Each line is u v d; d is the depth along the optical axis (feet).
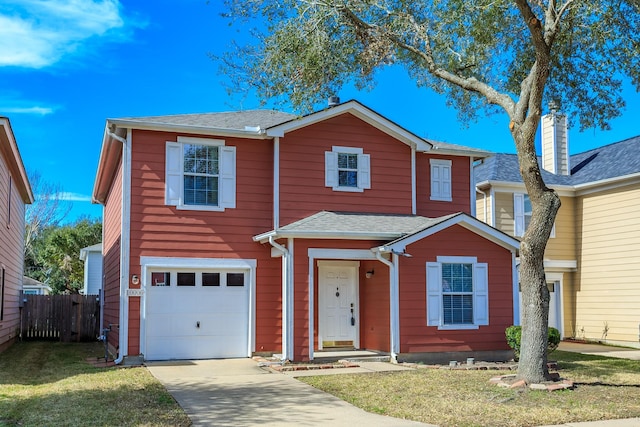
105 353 56.54
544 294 38.45
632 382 40.16
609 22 43.42
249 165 55.11
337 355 52.01
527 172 38.91
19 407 31.35
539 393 35.47
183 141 53.16
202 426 27.55
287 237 50.01
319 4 43.04
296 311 49.52
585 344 70.28
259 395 35.27
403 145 59.93
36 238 173.88
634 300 67.67
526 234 38.99
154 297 51.47
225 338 53.01
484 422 28.76
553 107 49.57
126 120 50.96
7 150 57.47
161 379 41.37
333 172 56.80
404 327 50.80
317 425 27.86
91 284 131.95
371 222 54.08
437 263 52.31
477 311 52.95
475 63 47.88
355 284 57.82
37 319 78.59
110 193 69.56
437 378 41.45
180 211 52.31
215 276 53.36
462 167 63.72
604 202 72.59
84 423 27.48
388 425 27.99
